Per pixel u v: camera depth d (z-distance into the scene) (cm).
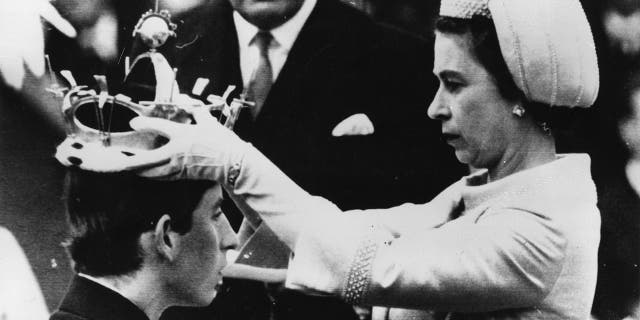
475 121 175
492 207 173
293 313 212
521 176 172
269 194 172
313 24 219
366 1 219
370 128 219
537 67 162
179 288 193
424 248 167
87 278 188
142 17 203
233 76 218
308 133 219
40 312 214
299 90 218
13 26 214
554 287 168
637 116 245
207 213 195
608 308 253
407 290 164
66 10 214
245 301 207
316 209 171
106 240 186
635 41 245
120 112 188
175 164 176
